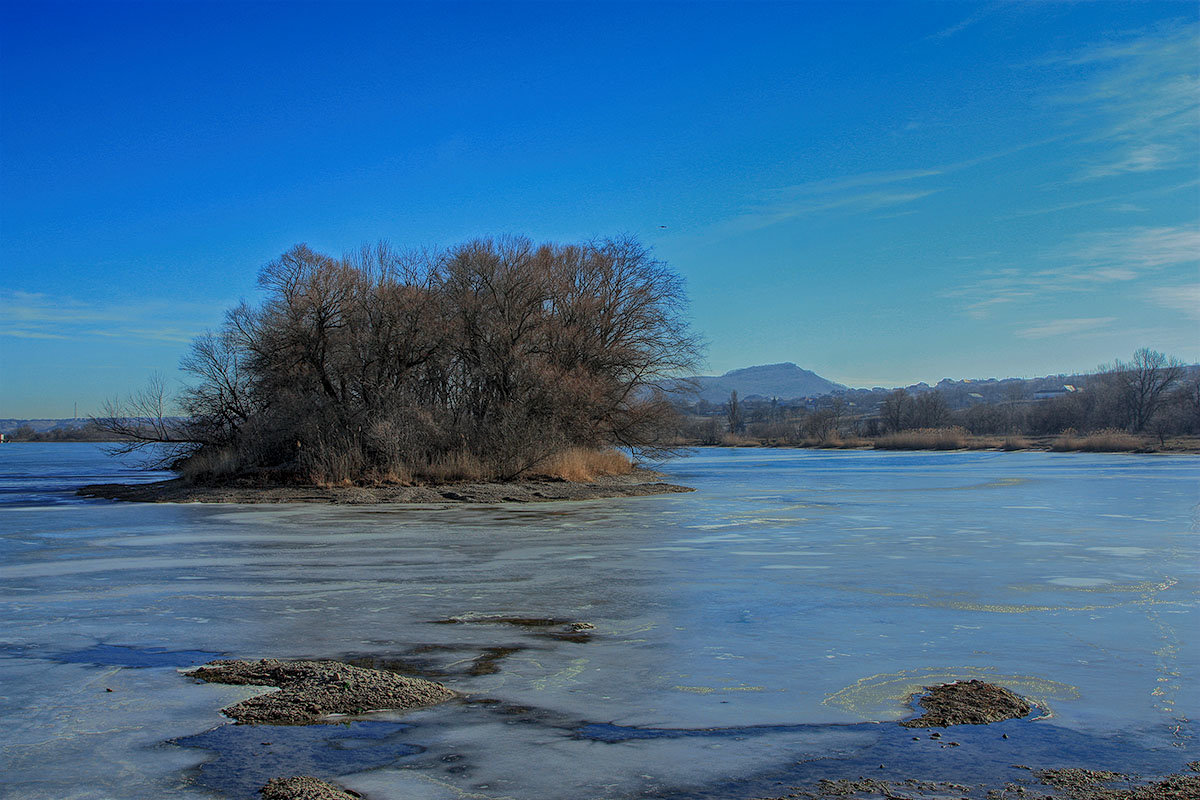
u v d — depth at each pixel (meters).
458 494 30.64
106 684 8.38
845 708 7.70
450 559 16.58
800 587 13.59
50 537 19.83
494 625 10.94
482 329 40.38
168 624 10.97
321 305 36.84
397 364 38.62
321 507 27.67
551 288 43.44
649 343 46.41
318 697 7.81
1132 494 33.38
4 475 46.88
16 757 6.53
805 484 40.62
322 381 37.47
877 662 9.20
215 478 34.06
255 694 8.06
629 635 10.41
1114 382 123.81
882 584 13.85
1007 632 10.55
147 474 47.91
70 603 12.30
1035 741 6.87
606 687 8.31
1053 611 11.78
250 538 19.73
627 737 6.96
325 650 9.68
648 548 18.14
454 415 38.44
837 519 24.17
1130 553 17.34
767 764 6.40
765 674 8.76
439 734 7.02
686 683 8.45
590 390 40.53
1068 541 19.27
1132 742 6.84
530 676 8.68
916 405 140.25
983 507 27.92
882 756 6.55
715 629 10.73
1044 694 8.10
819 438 130.75
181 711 7.57
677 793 5.87
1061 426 125.50
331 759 6.48
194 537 19.84
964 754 6.58
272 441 35.38
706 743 6.83
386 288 38.53
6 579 14.27
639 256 46.94
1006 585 13.76
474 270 41.69
